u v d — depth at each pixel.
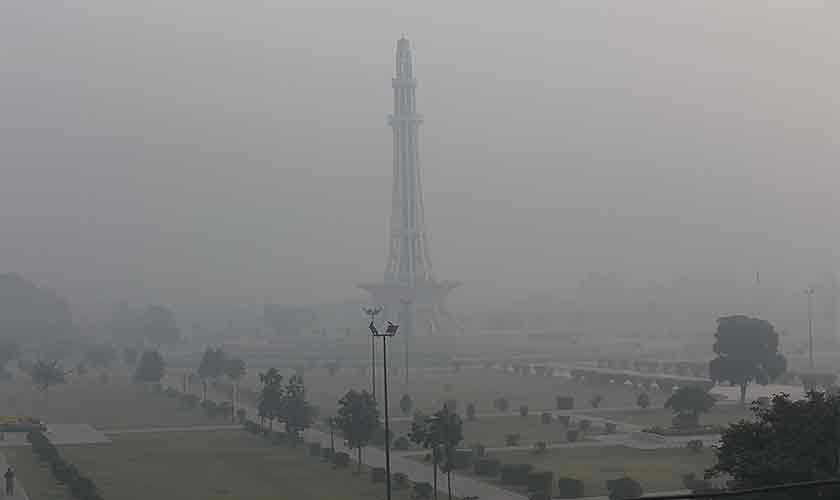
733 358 153.38
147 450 123.81
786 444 66.56
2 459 117.62
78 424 149.88
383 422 146.12
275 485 100.06
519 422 145.88
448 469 94.19
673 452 115.00
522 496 92.69
